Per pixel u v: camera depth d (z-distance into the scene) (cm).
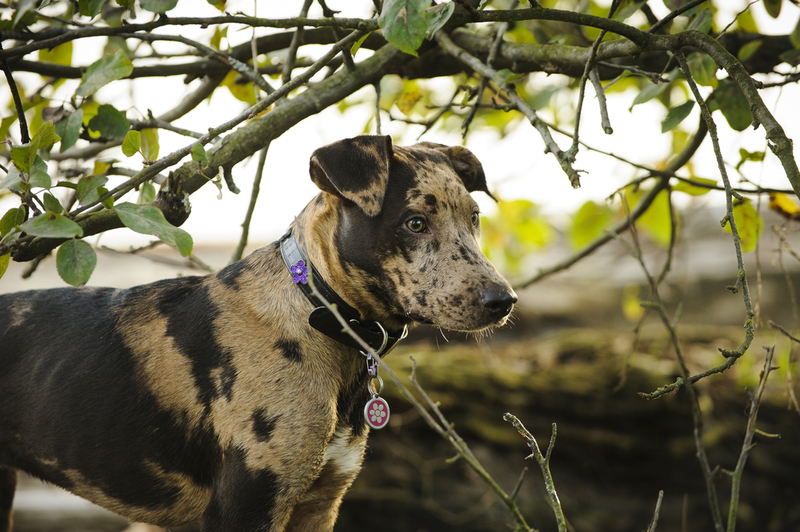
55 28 283
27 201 222
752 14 333
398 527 423
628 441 469
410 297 233
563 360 527
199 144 235
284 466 226
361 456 258
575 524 436
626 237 739
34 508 394
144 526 386
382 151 233
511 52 303
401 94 348
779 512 460
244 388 230
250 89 337
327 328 236
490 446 459
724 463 468
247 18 242
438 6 225
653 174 326
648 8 302
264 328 238
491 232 479
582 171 226
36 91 320
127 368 245
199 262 321
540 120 252
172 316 250
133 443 242
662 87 278
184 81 325
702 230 748
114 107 267
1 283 593
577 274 705
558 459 471
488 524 425
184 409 237
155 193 292
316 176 241
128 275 626
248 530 224
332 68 317
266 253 256
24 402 253
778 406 489
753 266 673
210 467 238
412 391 456
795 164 201
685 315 667
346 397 248
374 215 227
